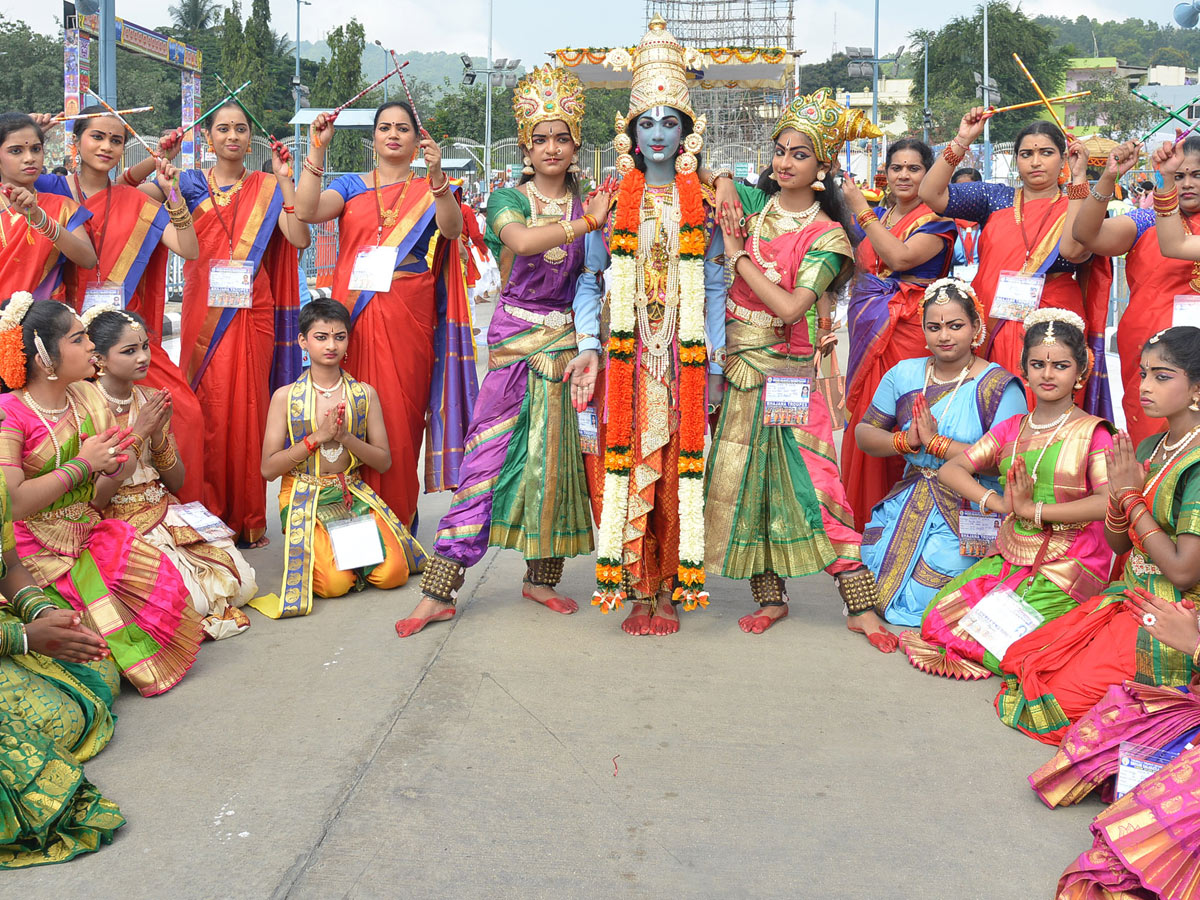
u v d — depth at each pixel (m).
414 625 4.05
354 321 4.81
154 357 4.61
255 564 5.02
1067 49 58.06
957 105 44.91
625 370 3.85
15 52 41.66
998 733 3.24
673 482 3.99
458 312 5.01
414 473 5.00
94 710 3.08
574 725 3.24
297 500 4.46
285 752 3.06
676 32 42.94
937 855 2.56
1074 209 4.32
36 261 4.50
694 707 3.38
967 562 4.30
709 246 3.97
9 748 2.60
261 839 2.60
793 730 3.22
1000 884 2.45
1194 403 3.08
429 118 37.81
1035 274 4.49
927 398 4.40
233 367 5.09
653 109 3.74
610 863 2.51
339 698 3.44
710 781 2.90
